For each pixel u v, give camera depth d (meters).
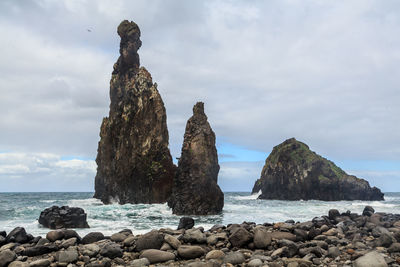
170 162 52.59
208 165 35.91
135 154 52.94
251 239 11.45
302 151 84.25
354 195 79.38
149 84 55.97
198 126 37.72
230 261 9.43
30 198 73.50
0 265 9.75
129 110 55.44
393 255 9.84
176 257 10.47
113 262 9.98
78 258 10.22
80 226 20.48
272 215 30.47
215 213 33.97
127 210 35.31
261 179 93.50
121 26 62.28
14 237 12.98
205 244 11.88
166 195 50.59
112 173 56.59
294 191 79.50
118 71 63.06
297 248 10.47
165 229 13.66
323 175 80.50
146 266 9.48
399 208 42.03
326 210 36.59
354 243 11.72
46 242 12.34
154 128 53.34
